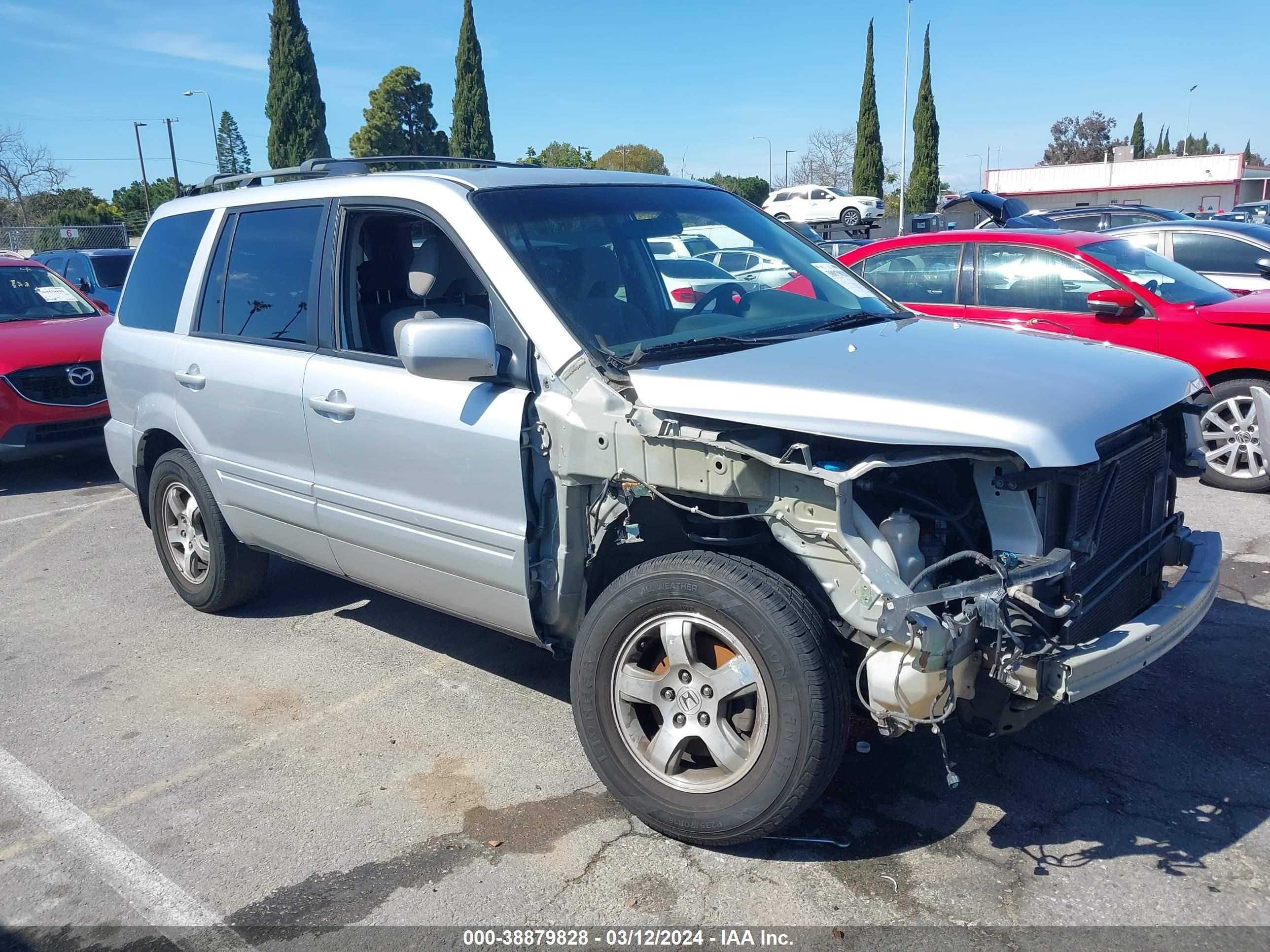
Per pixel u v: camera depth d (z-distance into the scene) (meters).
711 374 3.15
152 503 5.47
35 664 4.96
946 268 7.91
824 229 37.00
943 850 3.19
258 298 4.62
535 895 3.08
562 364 3.38
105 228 32.16
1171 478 3.74
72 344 8.65
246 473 4.67
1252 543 5.90
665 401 3.11
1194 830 3.25
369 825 3.48
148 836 3.47
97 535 7.23
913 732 3.88
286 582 5.97
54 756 4.05
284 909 3.06
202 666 4.83
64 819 3.60
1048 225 16.25
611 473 3.25
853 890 3.02
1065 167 59.03
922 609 2.70
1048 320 7.40
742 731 3.10
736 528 3.27
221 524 5.08
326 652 4.92
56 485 8.87
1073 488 2.93
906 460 2.80
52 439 8.48
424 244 4.06
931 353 3.39
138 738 4.16
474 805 3.57
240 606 5.51
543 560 3.53
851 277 4.56
